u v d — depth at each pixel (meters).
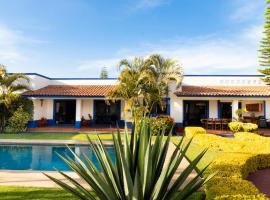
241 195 4.36
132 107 17.80
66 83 24.59
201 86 22.91
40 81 22.78
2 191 5.94
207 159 9.38
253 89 21.55
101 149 3.45
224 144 11.06
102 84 24.30
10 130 18.19
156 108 20.75
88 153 12.55
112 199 3.04
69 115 24.20
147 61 18.09
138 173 2.64
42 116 22.61
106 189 3.03
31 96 20.42
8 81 18.70
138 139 3.15
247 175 7.77
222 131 19.25
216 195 4.42
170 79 18.72
